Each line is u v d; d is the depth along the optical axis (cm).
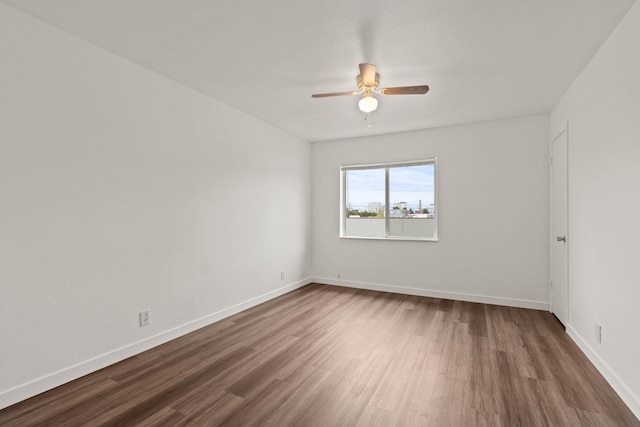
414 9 189
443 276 434
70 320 219
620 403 192
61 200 214
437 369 235
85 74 227
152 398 198
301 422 175
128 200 255
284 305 399
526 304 388
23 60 196
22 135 195
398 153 463
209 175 331
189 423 175
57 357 212
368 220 500
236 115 367
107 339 241
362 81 257
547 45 229
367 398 198
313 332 309
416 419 178
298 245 493
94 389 208
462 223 422
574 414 181
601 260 227
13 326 192
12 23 191
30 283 199
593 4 184
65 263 216
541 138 380
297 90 315
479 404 191
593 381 216
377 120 406
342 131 460
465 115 386
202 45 233
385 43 228
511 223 396
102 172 238
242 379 221
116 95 246
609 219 215
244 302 380
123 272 252
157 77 278
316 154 525
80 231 224
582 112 265
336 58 250
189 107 308
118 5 187
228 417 180
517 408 187
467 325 327
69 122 218
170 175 290
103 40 227
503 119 399
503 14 194
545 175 379
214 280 338
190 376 225
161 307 282
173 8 190
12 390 190
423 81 290
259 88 309
